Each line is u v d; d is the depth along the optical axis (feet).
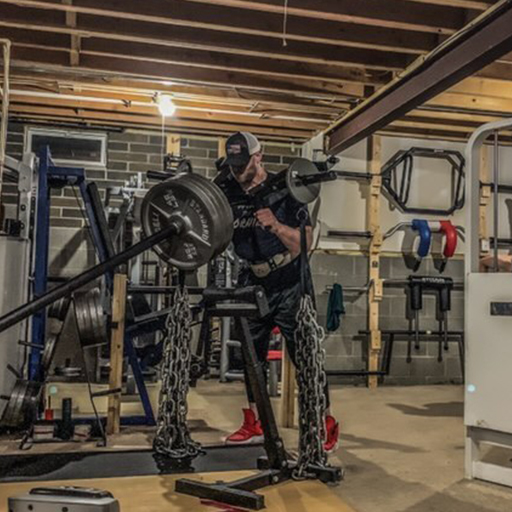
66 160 20.77
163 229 9.24
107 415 13.00
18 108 19.25
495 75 16.16
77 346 19.22
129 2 12.56
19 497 6.69
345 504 8.68
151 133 21.40
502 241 21.54
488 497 9.32
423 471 10.62
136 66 16.11
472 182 10.61
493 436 10.05
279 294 11.89
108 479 9.59
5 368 13.10
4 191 19.49
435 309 21.74
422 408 16.63
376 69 15.39
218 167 12.16
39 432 11.98
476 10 12.35
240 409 15.83
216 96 17.71
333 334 21.01
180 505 8.46
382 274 21.40
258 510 8.28
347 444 12.48
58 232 20.52
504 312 9.83
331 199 21.08
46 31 14.10
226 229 9.41
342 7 12.28
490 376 9.99
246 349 9.58
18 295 13.71
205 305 9.74
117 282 12.98
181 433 11.31
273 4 11.98
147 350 14.02
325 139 21.20
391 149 21.63
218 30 13.53
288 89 16.99
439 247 21.79
